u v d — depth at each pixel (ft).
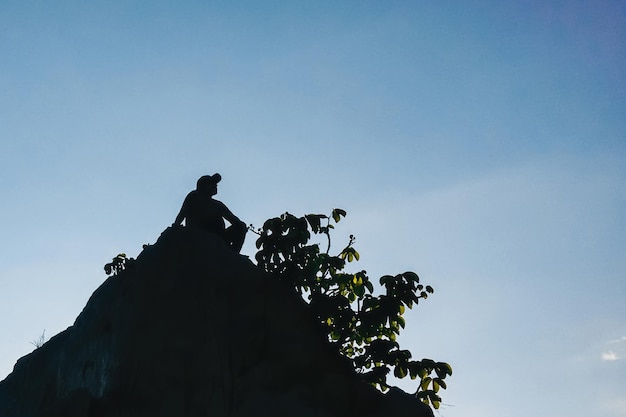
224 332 57.00
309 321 60.80
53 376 61.82
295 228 69.36
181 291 58.13
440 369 68.28
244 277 60.03
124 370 55.83
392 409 56.85
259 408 53.98
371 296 71.67
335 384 56.65
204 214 65.98
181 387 55.11
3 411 62.18
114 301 59.47
